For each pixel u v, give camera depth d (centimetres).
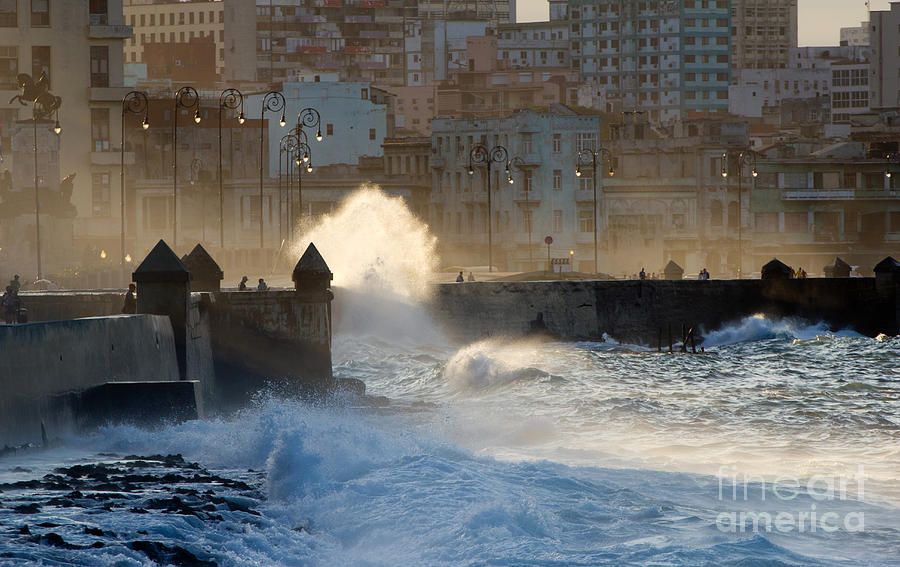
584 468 10106
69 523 7112
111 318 11744
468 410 15150
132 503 7769
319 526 7750
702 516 8525
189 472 9200
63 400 10481
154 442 10425
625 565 7100
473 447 12019
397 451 9781
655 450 11981
